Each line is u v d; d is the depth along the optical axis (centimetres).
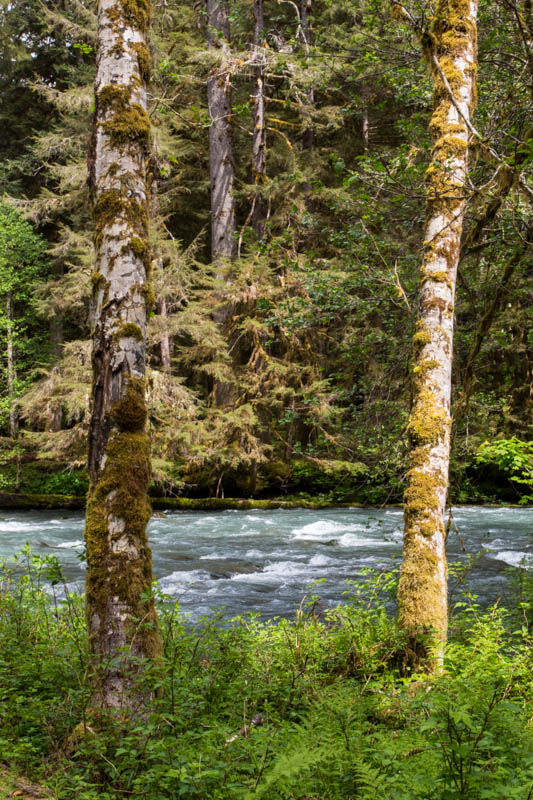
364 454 909
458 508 2419
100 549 450
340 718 436
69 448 2564
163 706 431
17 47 3219
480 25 854
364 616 668
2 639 591
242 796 318
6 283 2770
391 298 838
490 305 783
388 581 769
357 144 2681
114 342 467
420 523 627
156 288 2442
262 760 354
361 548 1695
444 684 386
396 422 863
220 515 2347
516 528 1941
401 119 944
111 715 416
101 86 491
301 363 2495
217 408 2577
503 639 673
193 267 3162
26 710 453
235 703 489
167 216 2678
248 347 2656
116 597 446
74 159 2762
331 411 955
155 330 2455
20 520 2202
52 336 3134
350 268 877
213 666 554
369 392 973
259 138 2572
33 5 3197
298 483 2647
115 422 462
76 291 2673
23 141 3344
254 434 2689
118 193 479
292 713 482
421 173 727
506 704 341
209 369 2462
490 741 320
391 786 319
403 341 862
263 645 632
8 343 2800
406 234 909
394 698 491
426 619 605
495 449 747
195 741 412
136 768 372
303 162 2558
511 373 1145
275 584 1275
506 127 764
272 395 2445
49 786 365
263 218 2650
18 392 2669
